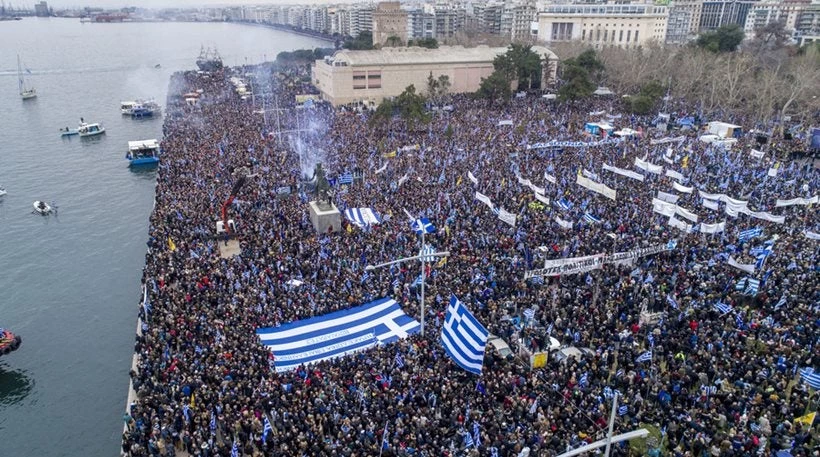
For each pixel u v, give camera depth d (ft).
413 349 114.11
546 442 89.20
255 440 93.76
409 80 463.83
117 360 144.87
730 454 86.28
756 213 164.76
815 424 98.89
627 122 344.90
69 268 194.08
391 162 245.65
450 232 167.84
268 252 158.10
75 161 321.11
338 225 179.63
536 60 446.60
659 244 149.69
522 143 280.72
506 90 404.36
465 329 103.35
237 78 576.61
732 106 373.81
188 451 94.99
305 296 136.05
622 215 179.52
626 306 127.65
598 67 434.71
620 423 93.66
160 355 114.62
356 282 142.41
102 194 266.16
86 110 480.23
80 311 167.43
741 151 270.87
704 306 127.54
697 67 396.78
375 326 128.16
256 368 108.88
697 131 326.03
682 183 215.92
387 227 174.19
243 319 127.34
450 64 474.08
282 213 186.80
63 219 236.63
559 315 126.00
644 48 563.48
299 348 120.98
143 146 311.47
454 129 315.37
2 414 126.31
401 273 145.07
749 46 552.00
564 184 211.41
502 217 163.32
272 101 430.20
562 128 318.65
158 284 139.74
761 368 106.32
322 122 343.67
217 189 209.77
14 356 146.41
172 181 217.77
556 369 109.09
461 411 95.35
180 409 98.37
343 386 105.40
